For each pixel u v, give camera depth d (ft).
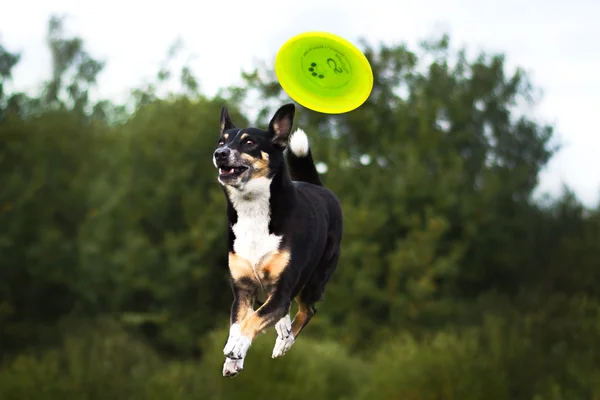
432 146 97.40
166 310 91.09
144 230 95.09
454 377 53.16
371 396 54.95
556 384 56.39
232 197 20.17
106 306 90.27
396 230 94.99
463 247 94.17
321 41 20.94
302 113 99.14
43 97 100.83
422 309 89.40
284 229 19.95
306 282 20.89
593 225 97.71
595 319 68.54
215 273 95.50
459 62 105.91
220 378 54.08
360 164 98.17
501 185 98.02
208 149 96.63
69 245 86.99
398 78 103.45
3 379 50.96
